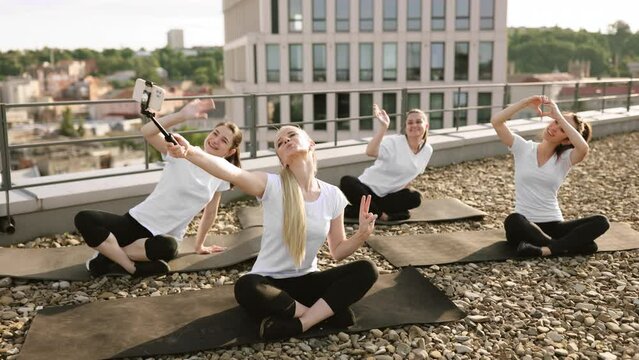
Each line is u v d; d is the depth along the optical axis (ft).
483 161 33.40
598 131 43.32
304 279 12.91
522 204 18.17
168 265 15.84
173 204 15.66
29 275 15.69
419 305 14.05
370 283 12.71
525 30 401.70
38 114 366.63
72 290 15.05
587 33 403.13
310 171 12.53
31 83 480.23
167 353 11.78
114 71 580.71
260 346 12.13
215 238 18.97
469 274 16.35
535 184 17.84
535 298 14.89
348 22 130.93
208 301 14.06
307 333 12.57
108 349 11.82
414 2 128.77
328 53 132.36
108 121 361.51
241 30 184.65
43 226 19.40
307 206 12.40
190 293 14.51
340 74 133.08
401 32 129.80
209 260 16.83
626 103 51.01
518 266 16.93
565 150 17.53
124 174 22.35
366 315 13.46
